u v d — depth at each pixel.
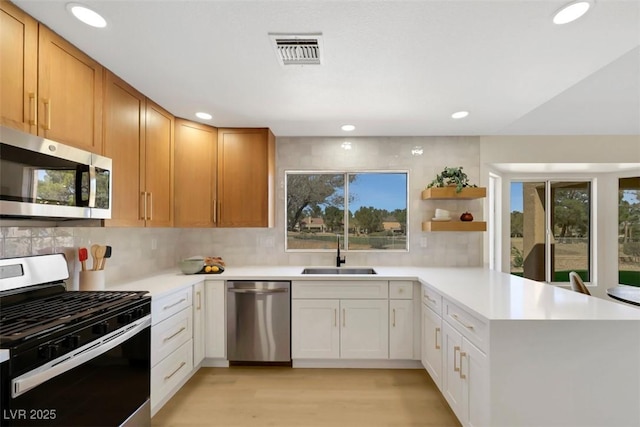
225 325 2.88
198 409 2.25
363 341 2.85
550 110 2.82
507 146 3.53
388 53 1.77
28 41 1.46
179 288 2.36
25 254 1.79
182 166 2.88
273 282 2.88
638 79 2.21
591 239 4.25
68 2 1.37
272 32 1.58
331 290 2.87
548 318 1.58
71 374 1.37
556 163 3.54
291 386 2.57
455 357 2.03
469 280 2.63
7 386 1.11
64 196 1.57
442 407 2.28
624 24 1.49
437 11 1.41
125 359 1.71
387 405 2.31
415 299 2.85
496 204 4.12
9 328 1.25
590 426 1.57
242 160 3.17
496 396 1.58
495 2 1.35
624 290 2.91
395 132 3.37
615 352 1.56
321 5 1.38
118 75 2.06
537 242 4.30
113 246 2.52
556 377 1.58
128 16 1.46
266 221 3.16
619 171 4.04
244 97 2.41
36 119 1.50
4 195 1.28
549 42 1.65
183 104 2.56
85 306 1.60
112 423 1.61
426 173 3.53
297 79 2.11
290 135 3.51
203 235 3.54
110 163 1.88
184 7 1.39
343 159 3.56
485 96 2.37
